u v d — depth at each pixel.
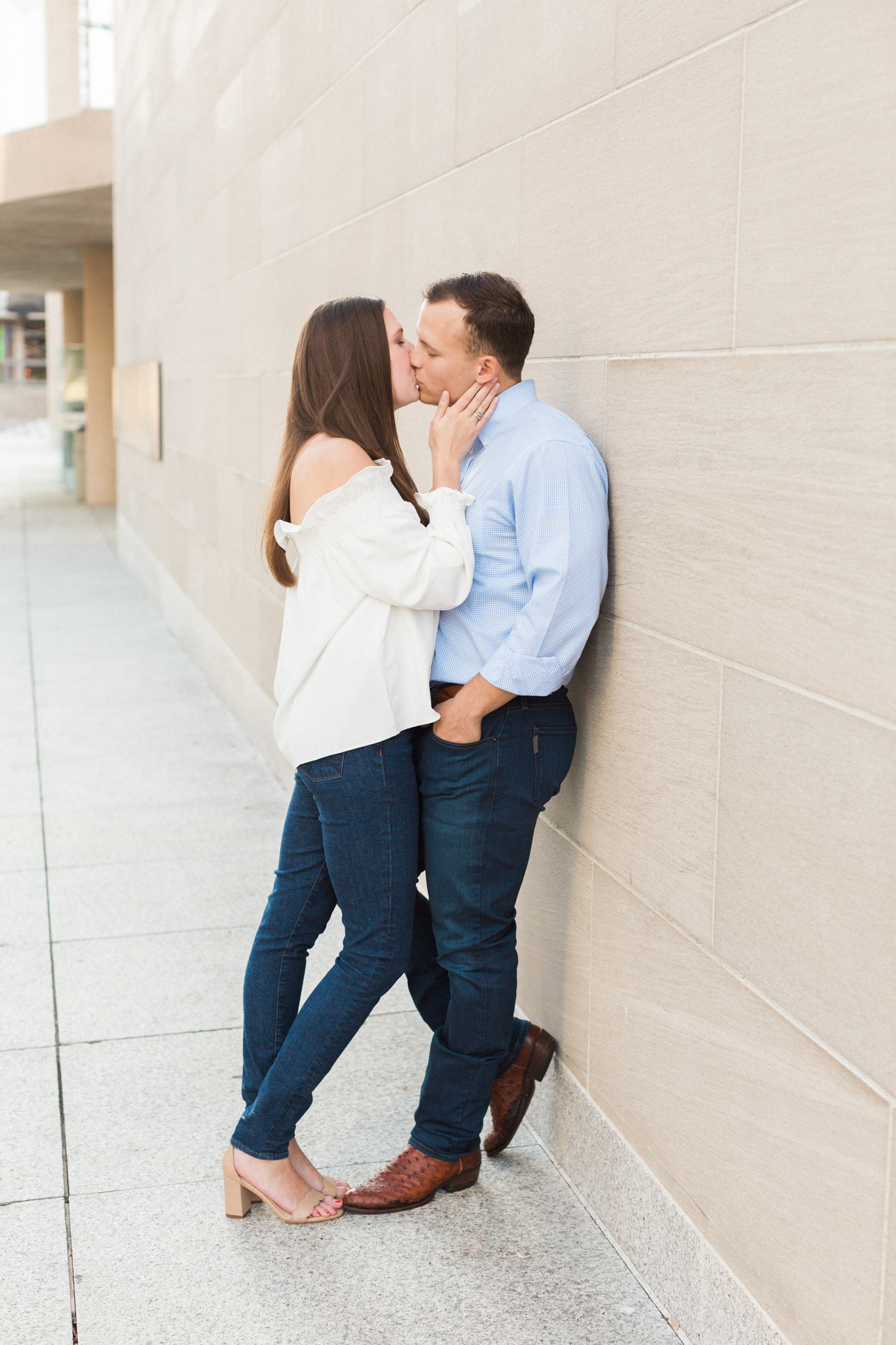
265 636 5.63
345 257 4.11
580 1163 2.49
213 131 6.57
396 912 2.21
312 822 2.34
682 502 1.96
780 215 1.65
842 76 1.50
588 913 2.42
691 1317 2.04
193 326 7.45
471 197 2.92
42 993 3.37
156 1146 2.64
